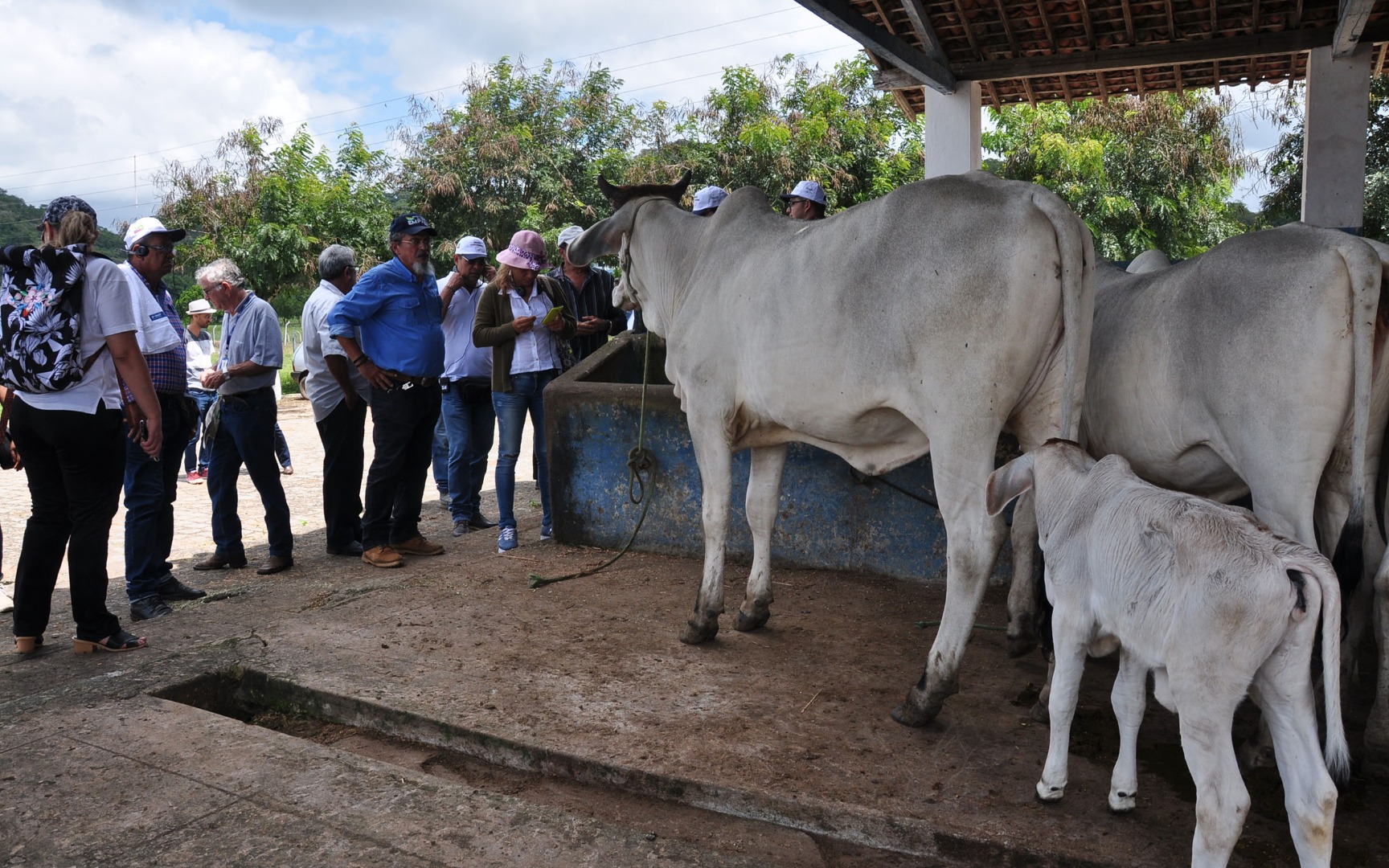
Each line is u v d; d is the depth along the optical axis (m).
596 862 2.79
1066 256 3.36
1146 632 2.63
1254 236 3.32
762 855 2.97
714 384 4.44
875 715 3.78
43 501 4.56
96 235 4.43
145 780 3.29
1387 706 3.20
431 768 3.63
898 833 2.97
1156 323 3.55
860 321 3.72
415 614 5.06
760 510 4.66
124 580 6.30
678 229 4.92
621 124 20.75
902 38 7.51
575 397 6.27
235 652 4.51
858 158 18.16
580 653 4.48
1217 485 3.66
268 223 19.38
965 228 3.48
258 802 3.14
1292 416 3.12
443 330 6.63
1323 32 7.15
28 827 3.02
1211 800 2.48
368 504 6.17
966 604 3.56
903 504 5.47
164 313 5.40
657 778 3.30
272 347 5.96
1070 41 7.62
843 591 5.35
